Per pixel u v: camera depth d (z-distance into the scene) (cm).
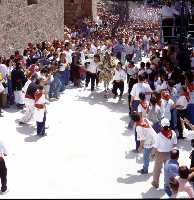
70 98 1811
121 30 3353
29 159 1243
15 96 1633
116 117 1608
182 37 1925
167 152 1062
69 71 1977
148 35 3212
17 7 2061
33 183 1114
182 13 1912
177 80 1481
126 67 1909
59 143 1357
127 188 1095
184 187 906
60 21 2842
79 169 1192
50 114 1609
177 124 1376
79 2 3703
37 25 2358
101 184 1114
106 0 4191
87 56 2023
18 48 2091
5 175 1056
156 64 1705
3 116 1554
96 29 3341
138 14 3838
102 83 2038
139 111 1263
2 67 1619
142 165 1216
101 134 1440
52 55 1892
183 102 1362
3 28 1902
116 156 1273
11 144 1332
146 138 1123
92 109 1686
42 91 1384
